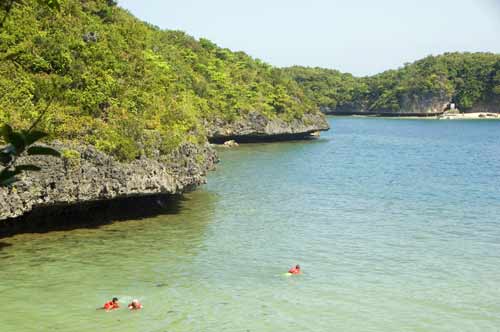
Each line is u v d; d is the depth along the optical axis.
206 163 43.28
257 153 80.88
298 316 20.91
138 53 45.69
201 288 23.52
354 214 38.75
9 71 33.47
